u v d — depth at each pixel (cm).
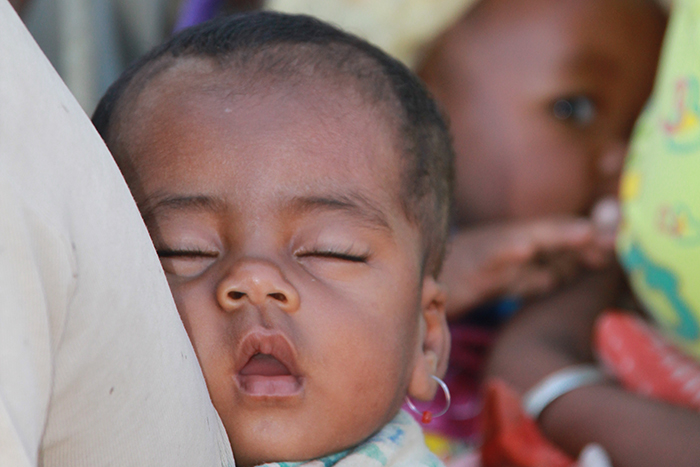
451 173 215
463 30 390
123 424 113
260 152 165
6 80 96
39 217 92
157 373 117
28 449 88
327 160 171
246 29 187
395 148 186
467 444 353
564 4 380
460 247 367
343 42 193
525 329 336
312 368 160
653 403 273
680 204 248
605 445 272
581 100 378
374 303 171
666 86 268
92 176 106
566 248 354
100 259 104
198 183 162
